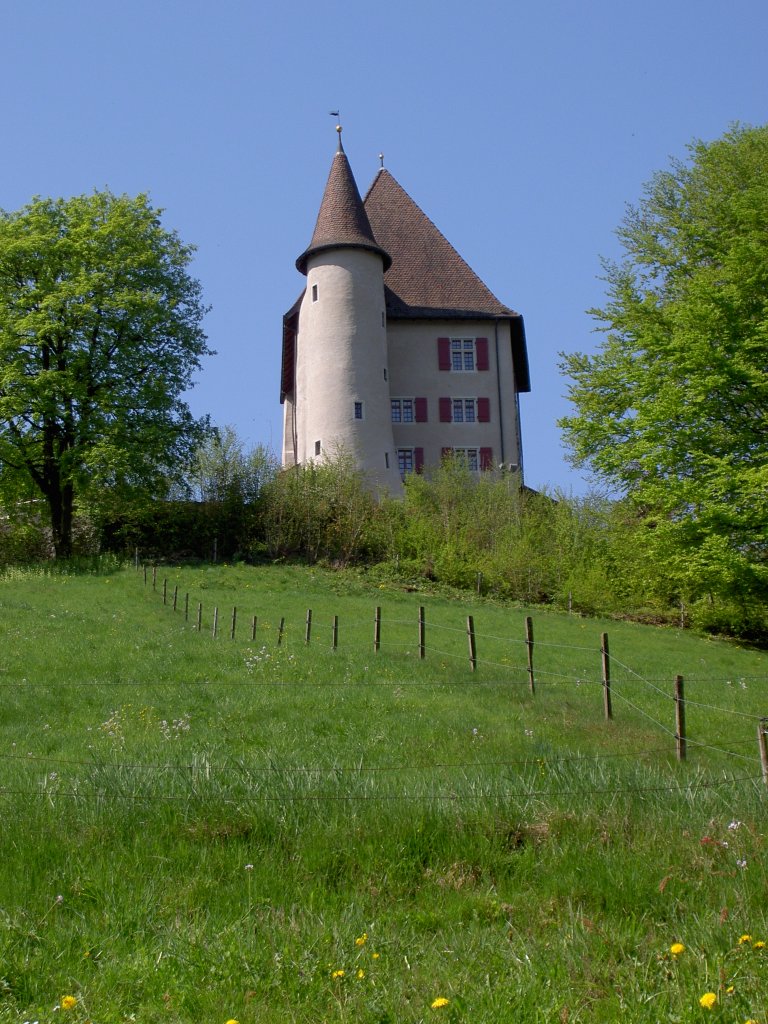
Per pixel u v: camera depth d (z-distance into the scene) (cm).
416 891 731
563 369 3603
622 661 2530
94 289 4319
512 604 3838
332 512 4494
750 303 3048
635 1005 545
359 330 5306
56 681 1748
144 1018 556
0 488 4266
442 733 1343
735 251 3036
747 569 2850
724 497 2947
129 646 2139
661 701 1742
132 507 4356
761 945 604
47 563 4028
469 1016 538
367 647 2270
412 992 573
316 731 1355
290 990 582
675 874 720
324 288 5359
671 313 3153
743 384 2948
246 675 1822
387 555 4347
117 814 813
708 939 621
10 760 1123
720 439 3016
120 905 686
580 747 1263
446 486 4625
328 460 4731
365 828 787
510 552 4066
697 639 3331
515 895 714
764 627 3469
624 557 3966
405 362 5628
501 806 826
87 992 580
